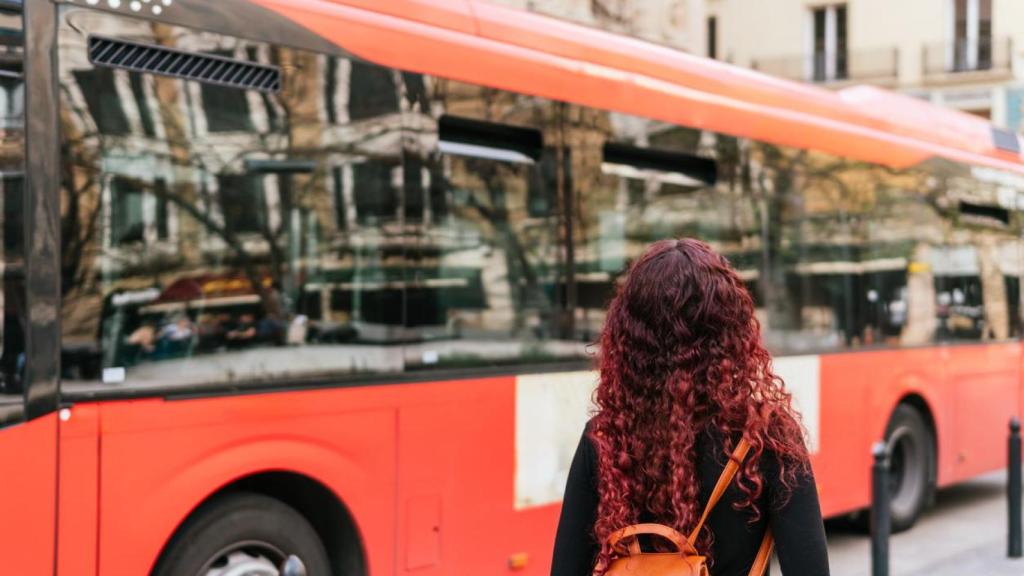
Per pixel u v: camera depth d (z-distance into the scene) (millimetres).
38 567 3553
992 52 27453
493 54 5230
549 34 5602
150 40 3971
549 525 5383
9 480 3498
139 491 3828
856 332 7867
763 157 7012
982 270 9430
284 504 4383
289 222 4359
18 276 3564
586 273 5664
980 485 11609
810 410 7355
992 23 27547
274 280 4293
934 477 8750
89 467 3699
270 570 4316
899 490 8531
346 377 4520
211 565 4164
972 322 9250
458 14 5160
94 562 3691
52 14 3715
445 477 4891
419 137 4867
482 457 5059
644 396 2152
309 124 4453
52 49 3703
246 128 4246
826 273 7570
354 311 4570
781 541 2064
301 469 4332
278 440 4262
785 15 29828
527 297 5336
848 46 29266
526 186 5367
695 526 2078
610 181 5844
